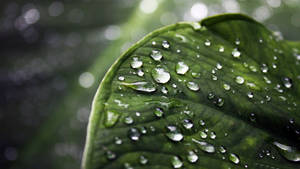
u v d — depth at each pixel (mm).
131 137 212
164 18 576
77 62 545
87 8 597
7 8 592
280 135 233
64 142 476
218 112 229
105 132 210
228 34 247
